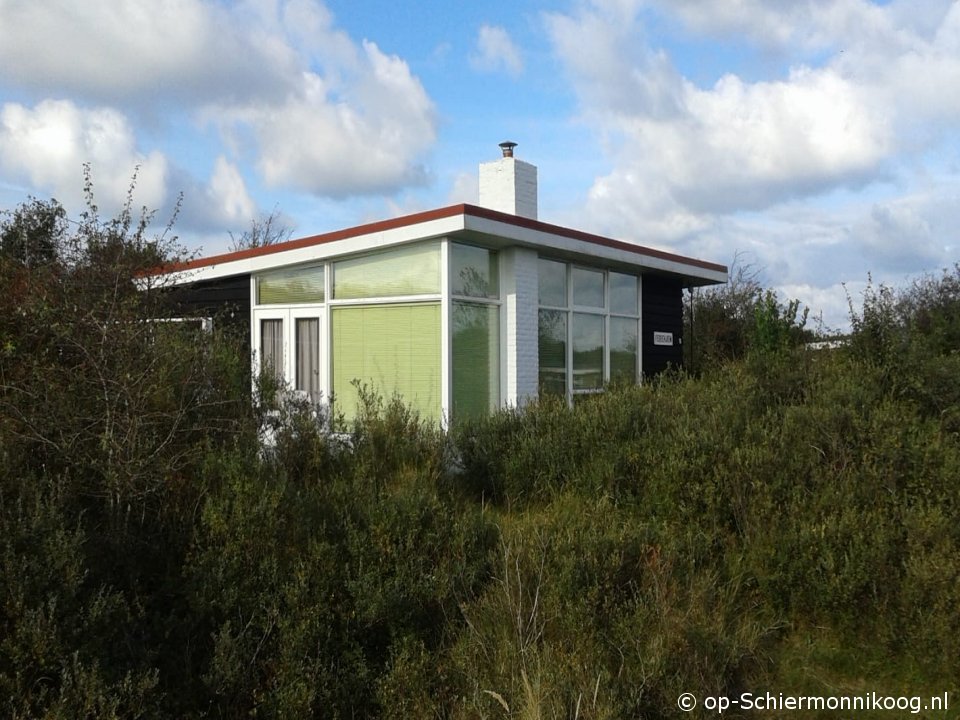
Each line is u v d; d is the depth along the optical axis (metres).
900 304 16.30
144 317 5.34
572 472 6.66
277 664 3.96
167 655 3.92
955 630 4.59
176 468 4.77
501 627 4.43
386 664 4.16
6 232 5.54
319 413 6.30
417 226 9.24
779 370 8.39
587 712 3.81
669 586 4.85
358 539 4.64
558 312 11.68
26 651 3.31
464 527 5.04
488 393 10.20
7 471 4.09
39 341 4.95
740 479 5.86
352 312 10.09
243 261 10.94
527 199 12.85
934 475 5.73
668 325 14.79
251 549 4.40
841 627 5.01
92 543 4.09
